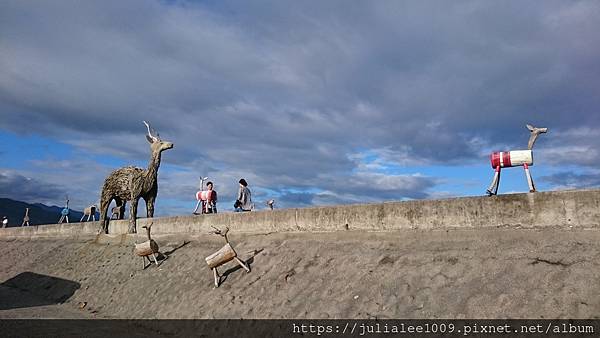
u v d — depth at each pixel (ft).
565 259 19.74
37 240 88.99
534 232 22.17
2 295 55.98
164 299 37.19
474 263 22.39
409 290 22.76
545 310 17.76
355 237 30.78
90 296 47.70
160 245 52.11
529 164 24.11
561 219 21.53
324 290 26.66
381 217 29.55
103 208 69.26
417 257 25.17
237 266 35.81
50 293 54.65
